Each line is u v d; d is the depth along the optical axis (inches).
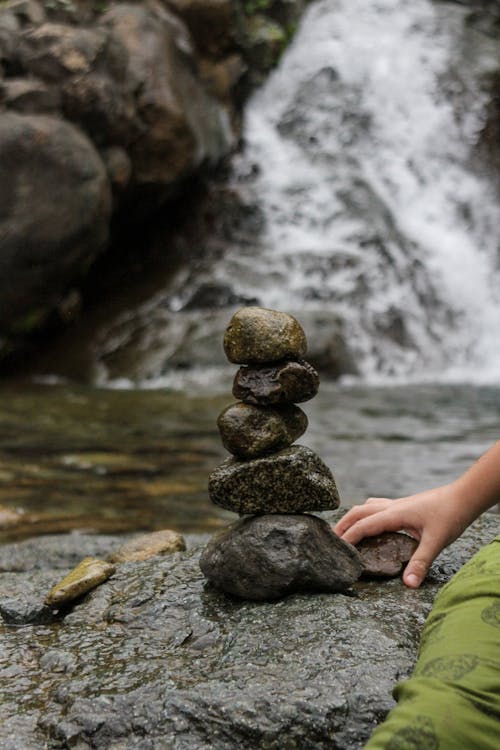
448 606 59.7
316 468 73.0
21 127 316.5
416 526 75.9
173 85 376.2
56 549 117.9
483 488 73.1
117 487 172.9
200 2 419.5
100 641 70.7
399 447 219.6
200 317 362.6
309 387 71.8
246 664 62.6
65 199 323.0
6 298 322.3
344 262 395.2
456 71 504.7
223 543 74.3
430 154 482.6
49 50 336.8
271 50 484.7
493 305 429.1
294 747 55.7
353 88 493.0
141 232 400.8
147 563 84.8
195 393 300.7
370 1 534.6
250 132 468.1
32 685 65.0
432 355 385.1
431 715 47.4
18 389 303.6
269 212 427.8
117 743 57.0
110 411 261.7
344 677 59.8
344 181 445.1
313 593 72.6
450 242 448.1
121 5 391.5
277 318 71.2
